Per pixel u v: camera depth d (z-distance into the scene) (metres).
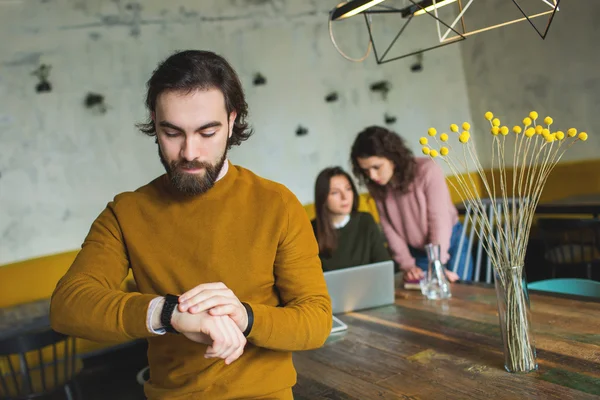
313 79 5.57
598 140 5.45
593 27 5.32
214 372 1.13
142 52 4.73
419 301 2.24
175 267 1.16
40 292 4.19
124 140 4.66
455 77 6.48
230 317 1.01
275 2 5.36
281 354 1.18
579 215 5.22
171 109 1.05
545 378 1.39
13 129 4.25
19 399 2.59
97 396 3.63
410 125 6.15
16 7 4.25
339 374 1.59
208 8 5.01
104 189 4.59
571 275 4.63
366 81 5.88
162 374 1.18
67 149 4.44
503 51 6.11
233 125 1.22
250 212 1.17
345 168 5.73
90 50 4.52
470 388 1.39
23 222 4.29
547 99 5.80
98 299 1.04
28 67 4.29
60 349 3.92
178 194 1.18
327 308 1.16
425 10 2.02
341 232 2.87
